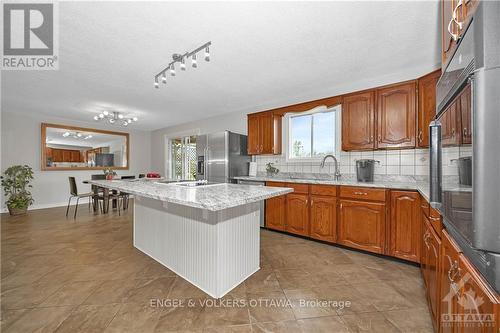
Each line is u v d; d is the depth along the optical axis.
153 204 2.38
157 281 1.92
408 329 1.36
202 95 3.64
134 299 1.66
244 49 2.21
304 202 2.99
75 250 2.61
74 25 1.81
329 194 2.76
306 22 1.79
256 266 2.12
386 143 2.62
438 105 1.17
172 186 2.16
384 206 2.36
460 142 0.82
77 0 1.54
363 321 1.43
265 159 4.21
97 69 2.63
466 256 0.82
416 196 2.16
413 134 2.45
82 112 4.70
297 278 1.99
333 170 3.42
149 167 7.21
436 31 1.91
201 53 2.26
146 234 2.51
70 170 5.52
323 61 2.47
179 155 6.63
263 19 1.75
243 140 4.33
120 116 5.08
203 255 1.77
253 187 2.07
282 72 2.75
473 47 0.67
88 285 1.85
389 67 2.62
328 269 2.16
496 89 0.62
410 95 2.47
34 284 1.86
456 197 0.89
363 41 2.07
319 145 3.63
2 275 2.02
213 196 1.49
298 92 3.50
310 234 2.92
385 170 2.94
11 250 2.61
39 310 1.52
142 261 2.32
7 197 4.66
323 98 3.35
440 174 1.17
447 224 1.06
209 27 1.85
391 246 2.32
